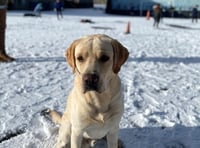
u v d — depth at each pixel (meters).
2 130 1.07
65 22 6.04
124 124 1.15
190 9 9.78
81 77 0.77
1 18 2.03
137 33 4.52
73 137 0.85
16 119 1.16
